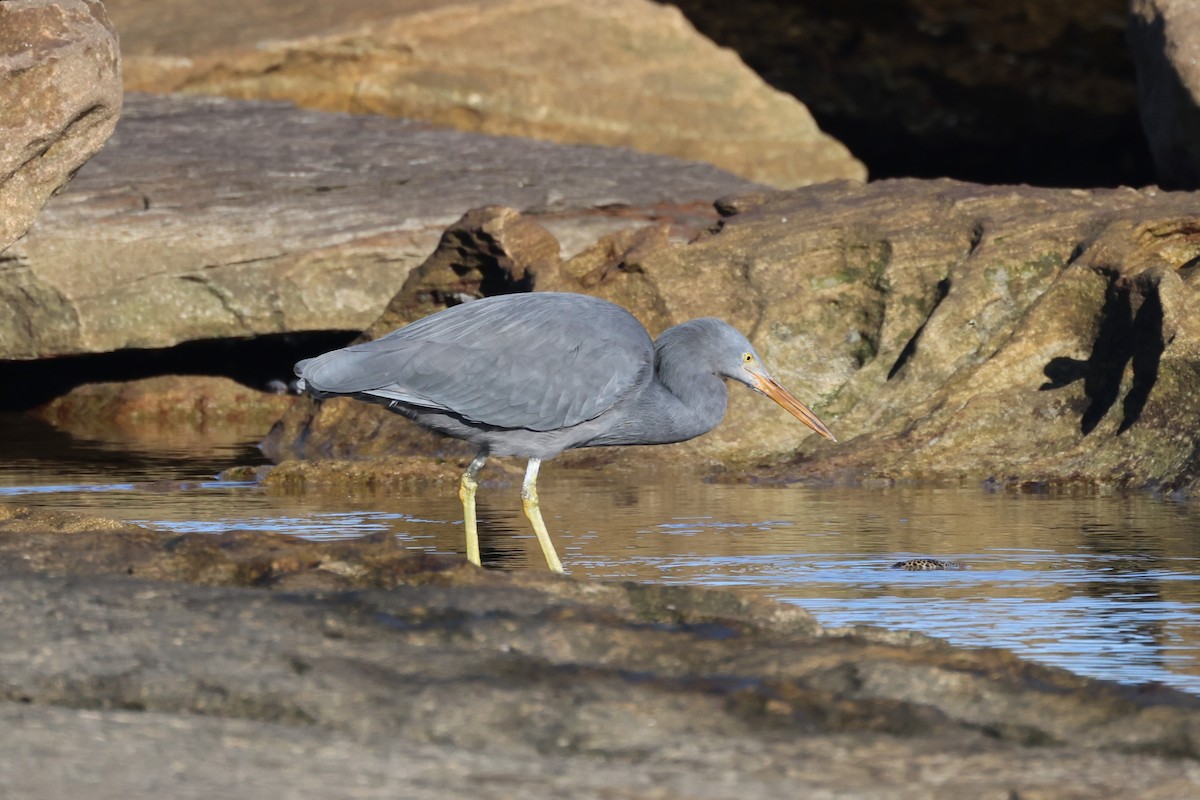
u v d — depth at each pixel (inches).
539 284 699.4
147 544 355.3
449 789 222.1
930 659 282.5
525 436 438.0
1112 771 237.3
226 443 751.7
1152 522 490.0
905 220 705.0
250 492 581.3
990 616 359.3
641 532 482.0
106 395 885.2
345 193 901.2
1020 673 278.8
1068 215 675.4
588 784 226.5
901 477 600.4
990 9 1307.8
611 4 1213.7
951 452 609.0
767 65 1393.9
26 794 210.8
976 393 623.8
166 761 228.8
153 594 313.9
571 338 436.1
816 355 692.1
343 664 273.9
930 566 418.0
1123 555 434.0
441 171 951.6
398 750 241.3
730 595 322.3
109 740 238.7
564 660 283.7
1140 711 259.0
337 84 1163.3
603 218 922.1
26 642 284.5
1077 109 1379.2
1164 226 636.1
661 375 455.8
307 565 339.9
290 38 1147.3
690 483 604.1
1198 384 570.3
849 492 572.7
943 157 1453.0
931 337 655.8
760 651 284.5
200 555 346.3
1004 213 692.1
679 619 309.0
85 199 840.3
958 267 670.5
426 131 1034.1
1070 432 606.5
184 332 832.3
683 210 954.1
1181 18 871.7
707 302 702.5
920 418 625.9
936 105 1392.7
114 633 290.0
